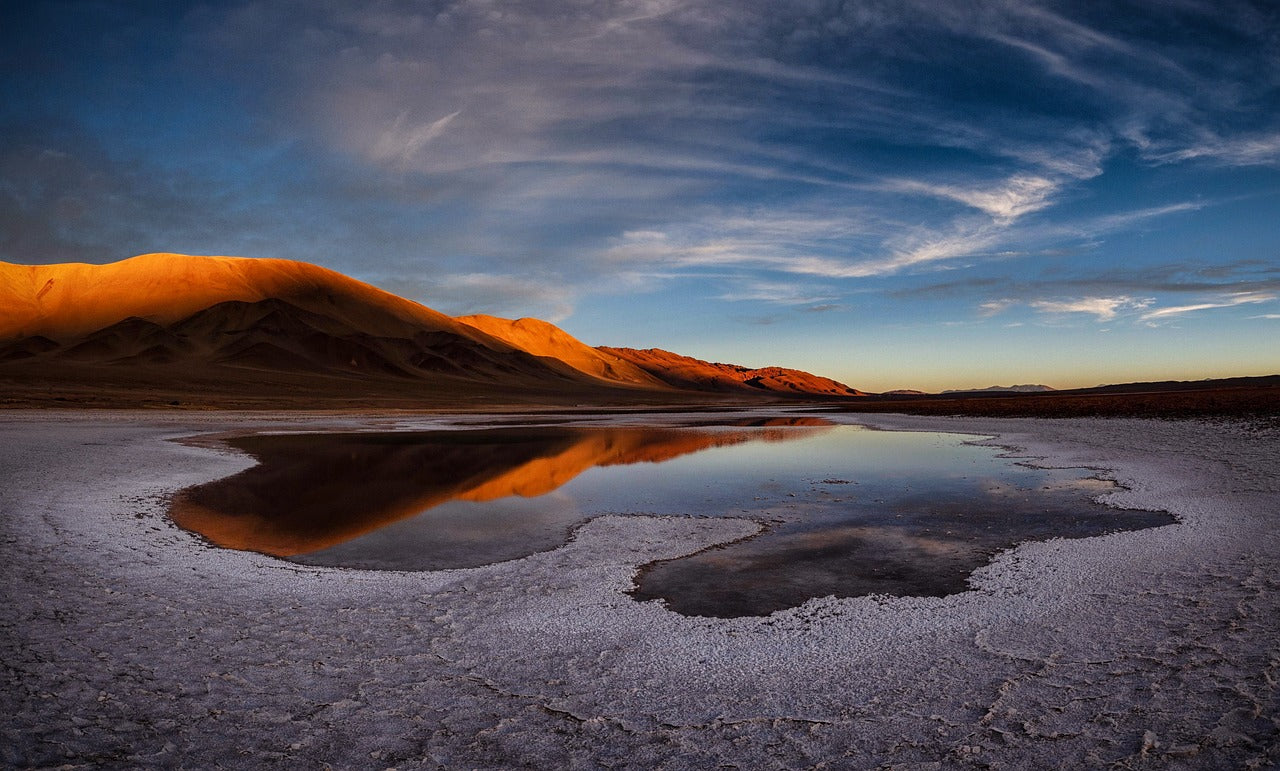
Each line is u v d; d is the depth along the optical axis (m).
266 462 21.95
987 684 5.49
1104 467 18.41
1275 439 21.64
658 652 6.30
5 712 5.05
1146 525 11.33
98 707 5.16
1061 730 4.75
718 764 4.43
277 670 5.88
